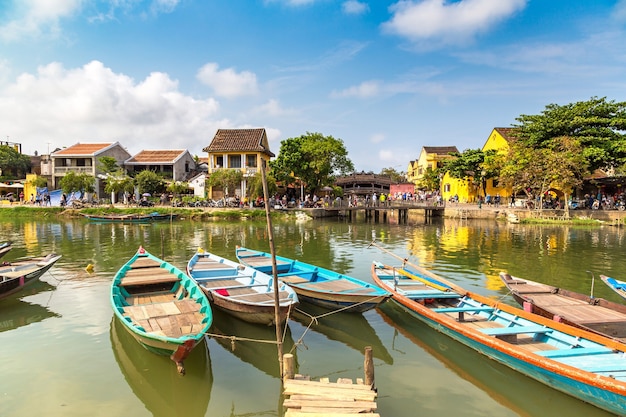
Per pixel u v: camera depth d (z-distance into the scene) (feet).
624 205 111.65
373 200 129.80
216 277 34.09
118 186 127.44
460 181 143.74
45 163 159.22
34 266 38.52
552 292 31.48
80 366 22.80
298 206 127.95
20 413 18.37
